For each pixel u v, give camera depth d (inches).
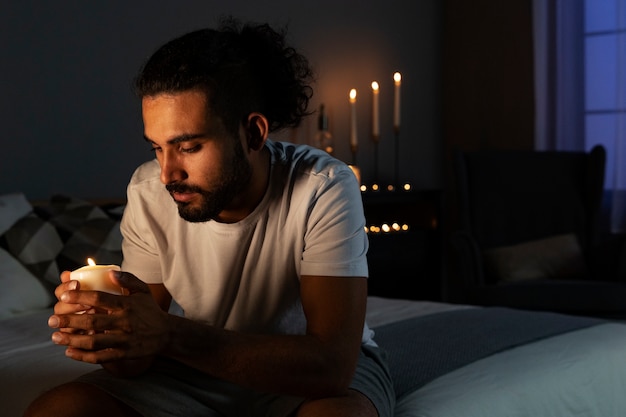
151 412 46.2
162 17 136.4
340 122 168.2
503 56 185.0
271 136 151.0
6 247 93.2
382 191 156.8
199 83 43.4
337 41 167.2
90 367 62.7
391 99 181.2
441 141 195.9
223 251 49.7
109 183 130.0
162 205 51.3
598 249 145.9
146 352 41.2
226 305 51.6
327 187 48.3
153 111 43.6
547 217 153.2
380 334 72.7
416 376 59.9
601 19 171.8
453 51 193.5
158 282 53.6
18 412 58.2
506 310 87.3
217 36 46.1
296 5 158.6
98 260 96.7
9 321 84.4
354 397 46.4
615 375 69.6
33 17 119.4
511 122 184.4
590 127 174.1
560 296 128.4
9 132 116.9
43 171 121.2
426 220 168.1
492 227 151.6
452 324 77.3
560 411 62.4
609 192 171.9
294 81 49.9
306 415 44.8
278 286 50.3
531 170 155.7
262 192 49.0
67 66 123.9
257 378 43.3
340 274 46.4
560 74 175.6
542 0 176.1
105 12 128.6
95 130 127.9
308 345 44.0
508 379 60.8
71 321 40.1
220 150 44.4
